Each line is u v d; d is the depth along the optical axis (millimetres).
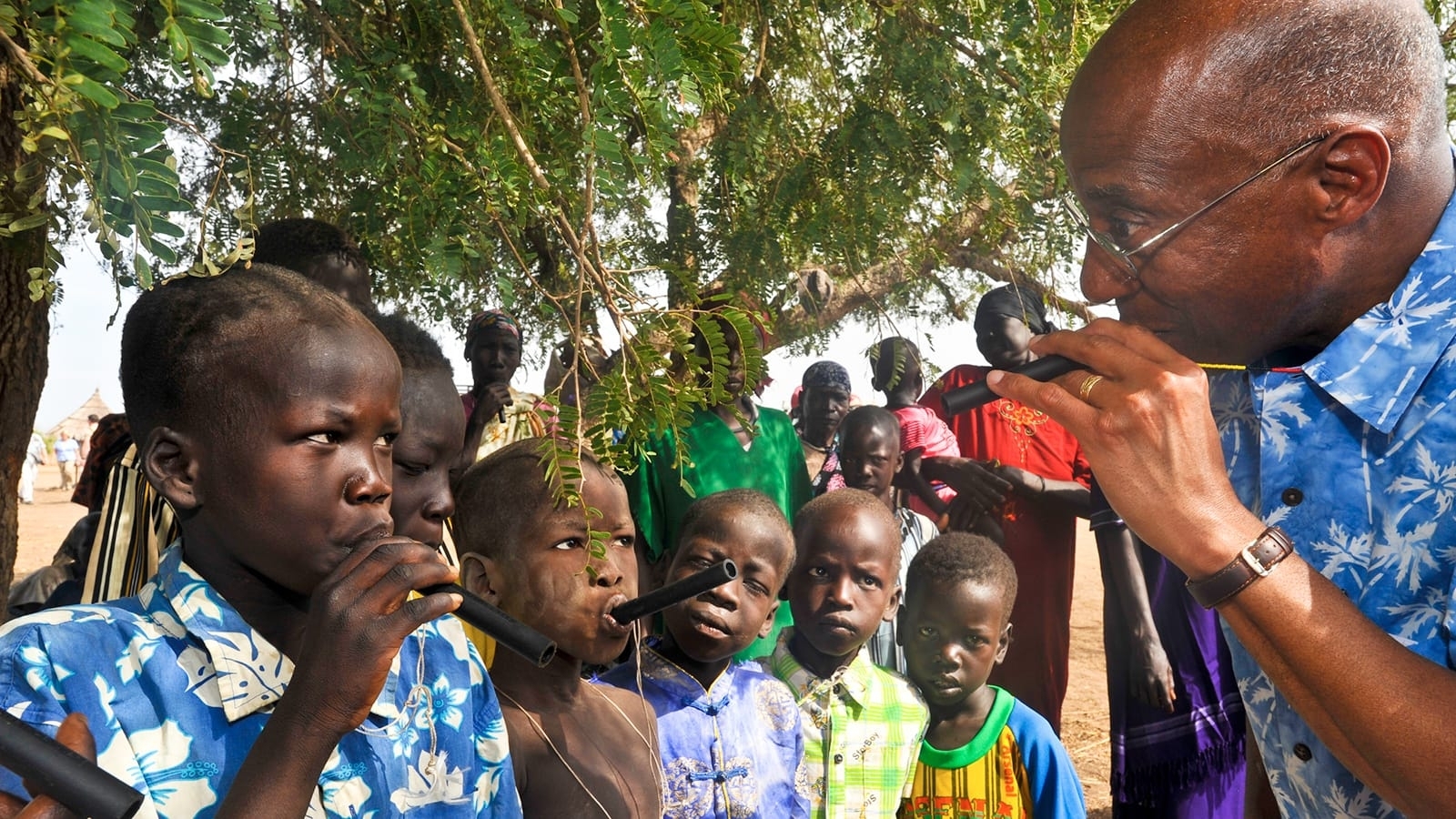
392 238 2531
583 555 2188
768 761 2746
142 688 1348
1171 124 1570
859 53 2928
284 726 1236
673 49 1748
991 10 2652
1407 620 1635
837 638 3025
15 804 1089
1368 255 1611
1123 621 4414
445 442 2244
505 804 1673
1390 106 1555
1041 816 3197
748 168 2873
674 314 2049
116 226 1457
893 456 4555
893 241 3139
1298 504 1700
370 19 2439
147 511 2264
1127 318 1735
